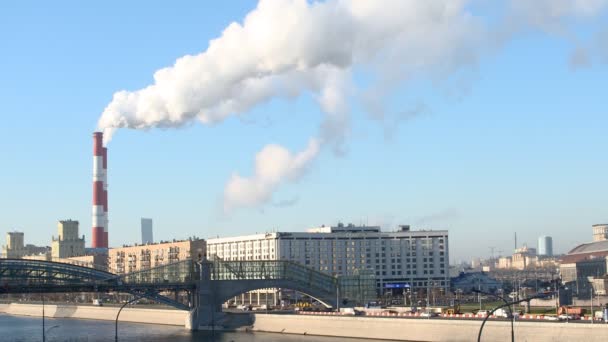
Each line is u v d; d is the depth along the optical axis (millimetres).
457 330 193000
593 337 166875
